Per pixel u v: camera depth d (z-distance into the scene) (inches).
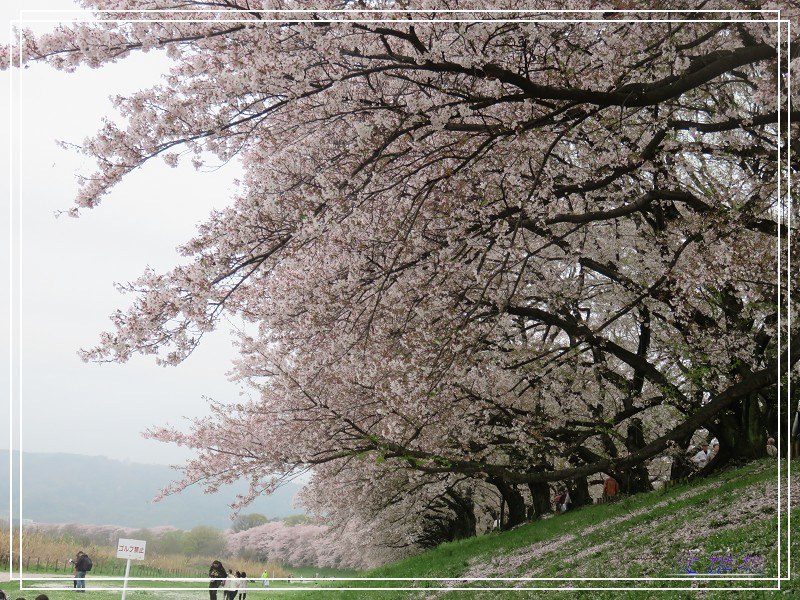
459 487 1437.0
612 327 987.3
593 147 629.9
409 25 409.1
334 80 439.5
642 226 778.8
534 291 788.0
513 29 460.4
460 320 666.8
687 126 620.4
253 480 742.5
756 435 853.2
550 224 622.5
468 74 439.2
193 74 453.4
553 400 950.4
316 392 702.5
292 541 3159.5
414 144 560.1
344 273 597.0
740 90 787.4
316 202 468.8
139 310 425.1
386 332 670.5
